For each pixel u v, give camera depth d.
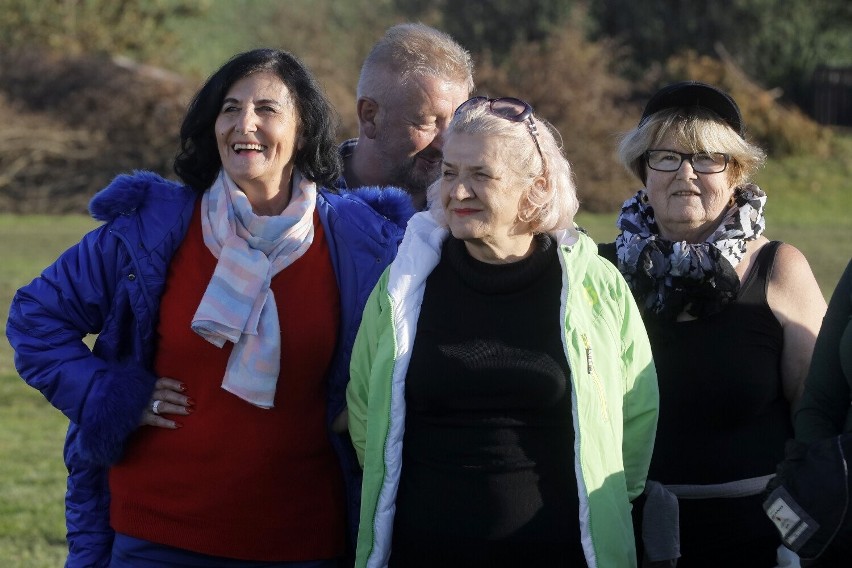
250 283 4.34
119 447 4.39
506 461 4.04
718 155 4.61
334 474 4.59
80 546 4.65
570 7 36.19
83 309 4.48
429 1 37.00
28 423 10.72
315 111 4.62
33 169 29.53
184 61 38.62
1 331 14.24
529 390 4.04
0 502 8.42
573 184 4.32
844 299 4.14
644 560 4.47
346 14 35.53
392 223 4.73
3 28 35.34
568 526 4.05
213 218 4.46
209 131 4.55
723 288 4.48
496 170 4.02
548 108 29.45
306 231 4.52
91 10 36.38
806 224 25.58
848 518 3.75
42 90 30.81
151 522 4.43
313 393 4.49
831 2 37.84
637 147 4.75
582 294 4.18
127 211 4.47
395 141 5.23
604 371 4.12
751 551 4.53
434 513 4.08
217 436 4.37
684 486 4.54
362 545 4.20
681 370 4.54
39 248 22.02
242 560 4.41
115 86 30.47
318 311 4.47
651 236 4.66
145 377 4.40
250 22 41.22
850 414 4.07
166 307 4.44
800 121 32.84
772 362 4.55
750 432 4.55
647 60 37.34
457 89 5.26
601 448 4.07
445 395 4.06
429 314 4.18
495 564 4.04
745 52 37.47
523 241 4.20
